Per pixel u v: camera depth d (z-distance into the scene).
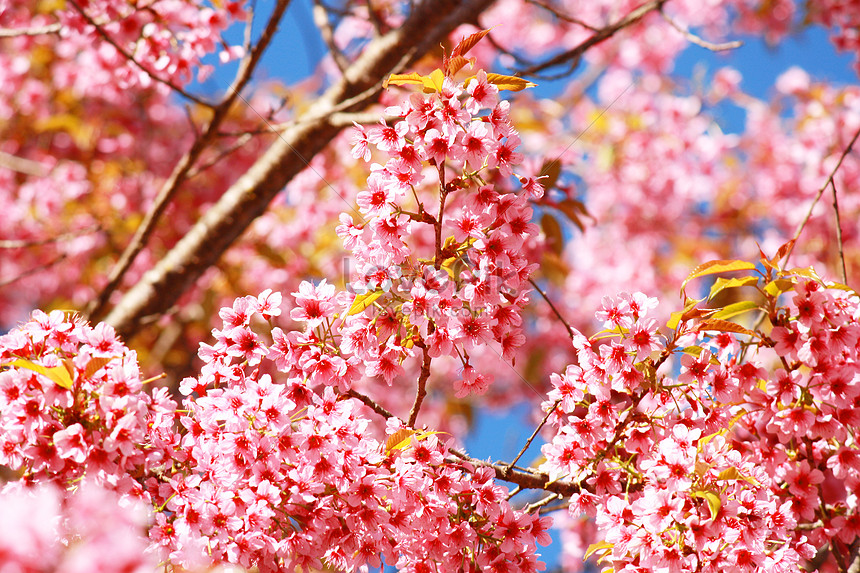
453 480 2.47
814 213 5.75
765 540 2.48
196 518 2.43
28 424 2.39
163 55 2.98
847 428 2.54
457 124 2.42
